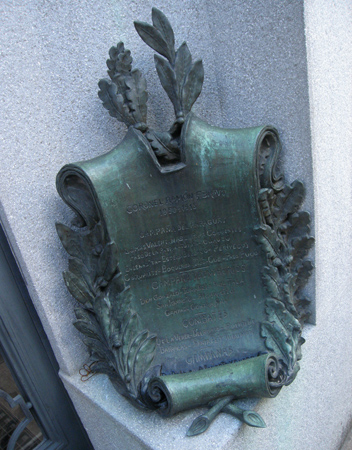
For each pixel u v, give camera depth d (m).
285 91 1.01
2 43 0.88
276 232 1.05
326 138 1.06
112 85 0.93
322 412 1.29
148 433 0.93
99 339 1.04
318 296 1.16
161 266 1.01
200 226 1.00
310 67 0.95
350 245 1.31
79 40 0.97
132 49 1.03
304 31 0.92
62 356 1.11
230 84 1.12
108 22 0.99
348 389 1.46
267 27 0.98
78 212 0.97
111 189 0.92
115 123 1.07
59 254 1.05
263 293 1.04
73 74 0.98
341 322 1.34
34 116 0.95
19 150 0.94
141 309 1.02
